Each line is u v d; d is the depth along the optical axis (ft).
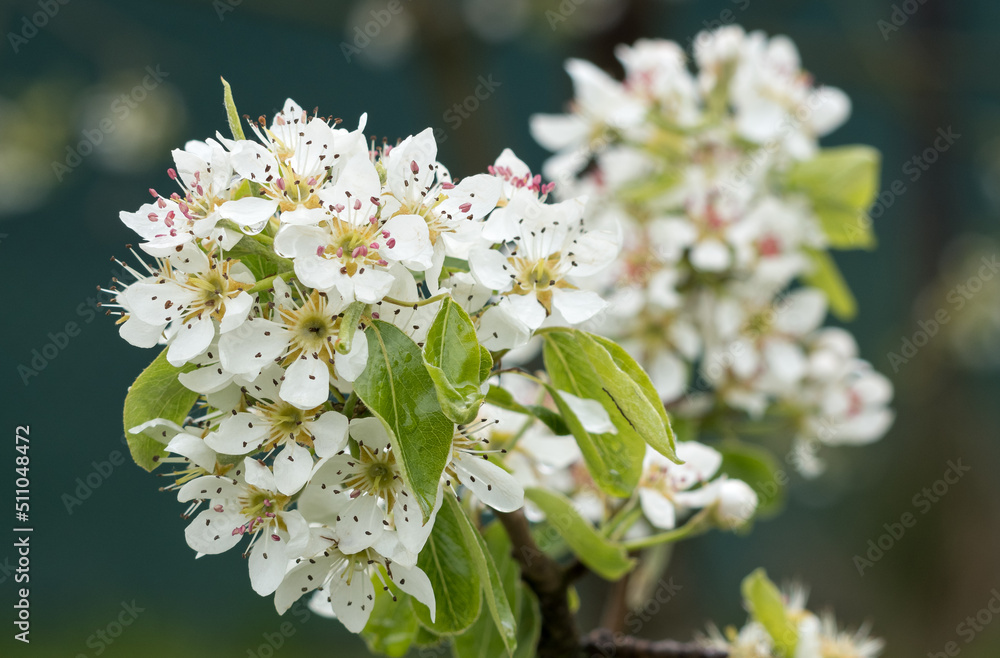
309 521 2.24
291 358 2.21
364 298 2.19
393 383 2.19
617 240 2.30
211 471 2.25
